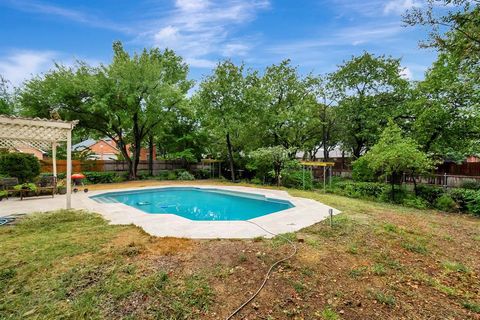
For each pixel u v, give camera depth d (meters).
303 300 2.49
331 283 2.83
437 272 3.25
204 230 4.76
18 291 2.55
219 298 2.49
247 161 17.45
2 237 4.23
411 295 2.65
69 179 6.91
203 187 12.96
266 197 10.10
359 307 2.40
